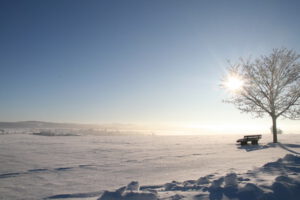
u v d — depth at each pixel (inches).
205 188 213.6
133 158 540.7
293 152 580.1
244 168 362.3
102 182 309.0
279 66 889.5
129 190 206.4
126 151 693.9
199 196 188.7
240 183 215.5
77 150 726.5
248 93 925.2
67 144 967.0
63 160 515.5
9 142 1058.7
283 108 862.5
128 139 1395.2
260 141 1006.4
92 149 758.5
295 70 864.3
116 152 669.3
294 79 856.9
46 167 428.1
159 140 1258.0
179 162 469.1
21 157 561.6
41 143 1011.3
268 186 195.6
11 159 530.0
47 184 302.4
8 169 409.4
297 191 187.5
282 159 334.3
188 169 386.6
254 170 286.7
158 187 260.2
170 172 366.6
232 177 214.8
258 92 901.2
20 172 383.9
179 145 898.1
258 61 920.9
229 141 1103.0
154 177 331.6
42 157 564.7
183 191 215.6
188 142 1063.0
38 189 277.4
